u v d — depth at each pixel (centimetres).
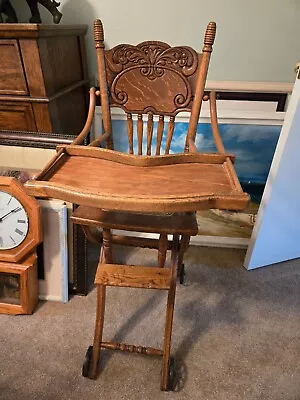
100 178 86
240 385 115
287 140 140
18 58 124
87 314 140
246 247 186
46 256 138
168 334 110
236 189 79
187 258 177
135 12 162
